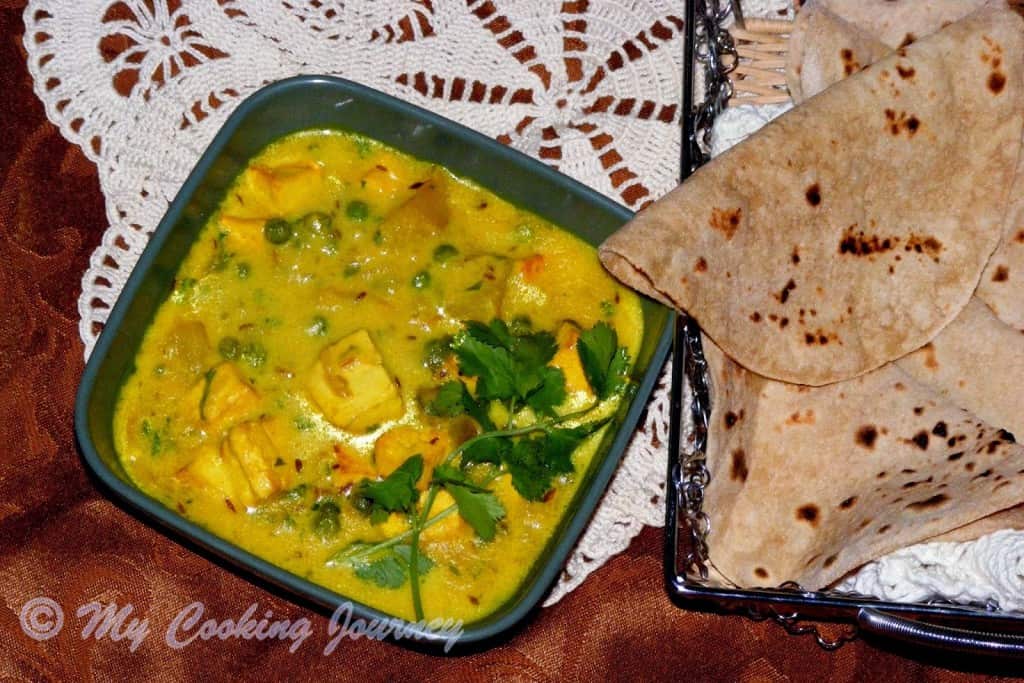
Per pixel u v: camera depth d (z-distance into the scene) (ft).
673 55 2.34
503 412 2.25
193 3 2.33
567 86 2.33
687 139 2.22
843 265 2.15
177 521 2.09
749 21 2.31
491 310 2.28
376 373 2.22
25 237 2.30
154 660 2.22
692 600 2.23
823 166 2.13
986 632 2.12
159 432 2.24
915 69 2.15
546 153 2.33
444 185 2.31
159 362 2.25
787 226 2.12
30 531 2.24
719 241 2.09
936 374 2.19
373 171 2.31
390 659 2.23
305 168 2.31
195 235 2.27
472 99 2.33
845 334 2.15
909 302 2.16
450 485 2.15
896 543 2.13
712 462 2.15
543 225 2.31
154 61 2.31
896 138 2.14
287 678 2.22
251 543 2.22
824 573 2.12
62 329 2.29
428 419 2.25
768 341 2.12
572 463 2.20
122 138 2.30
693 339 2.16
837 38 2.21
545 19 2.34
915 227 2.17
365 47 2.33
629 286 2.14
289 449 2.24
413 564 2.16
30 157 2.31
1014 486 2.13
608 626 2.24
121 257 2.28
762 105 2.28
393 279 2.29
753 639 2.25
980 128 2.17
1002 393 2.18
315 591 2.08
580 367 2.26
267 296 2.29
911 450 2.16
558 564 2.10
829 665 2.25
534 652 2.23
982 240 2.17
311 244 2.30
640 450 2.25
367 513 2.22
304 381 2.26
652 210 2.08
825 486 2.13
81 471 2.26
